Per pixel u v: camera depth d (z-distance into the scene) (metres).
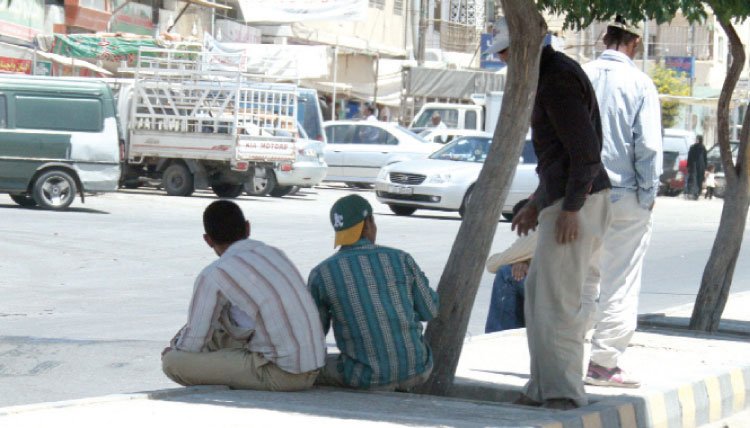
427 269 30.52
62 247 32.06
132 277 27.58
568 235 12.58
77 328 20.67
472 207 14.19
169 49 52.62
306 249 33.75
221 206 13.52
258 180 52.75
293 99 51.88
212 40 60.41
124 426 10.78
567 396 12.92
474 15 100.69
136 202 46.44
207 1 69.94
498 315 19.27
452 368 14.33
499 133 13.92
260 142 50.31
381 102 84.62
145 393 12.56
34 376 16.84
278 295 13.08
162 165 50.75
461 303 14.29
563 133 12.41
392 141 60.41
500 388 14.27
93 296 24.58
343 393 13.19
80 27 58.28
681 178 77.62
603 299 14.70
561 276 12.78
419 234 39.94
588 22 17.11
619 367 14.70
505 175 14.05
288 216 44.19
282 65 62.16
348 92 80.94
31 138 40.97
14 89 40.94
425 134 67.75
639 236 14.58
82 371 17.22
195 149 49.75
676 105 109.75
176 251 32.38
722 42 128.25
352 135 60.75
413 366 13.42
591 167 12.34
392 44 92.94
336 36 82.00
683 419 14.65
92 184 41.62
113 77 58.56
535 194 13.41
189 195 50.62
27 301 23.72
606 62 14.60
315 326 13.22
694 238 43.56
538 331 12.92
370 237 13.65
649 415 13.85
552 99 12.53
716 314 20.16
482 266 14.30
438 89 77.75
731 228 20.09
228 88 50.12
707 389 15.36
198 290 13.16
